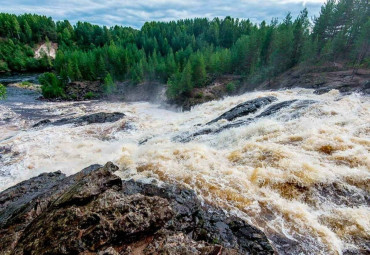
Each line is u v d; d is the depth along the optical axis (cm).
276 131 1562
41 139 2164
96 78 6125
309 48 3750
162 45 8356
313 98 2442
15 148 1939
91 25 12075
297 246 734
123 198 837
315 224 809
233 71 5159
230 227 815
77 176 1241
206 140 1778
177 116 3359
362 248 711
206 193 1012
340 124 1528
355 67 3428
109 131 2447
